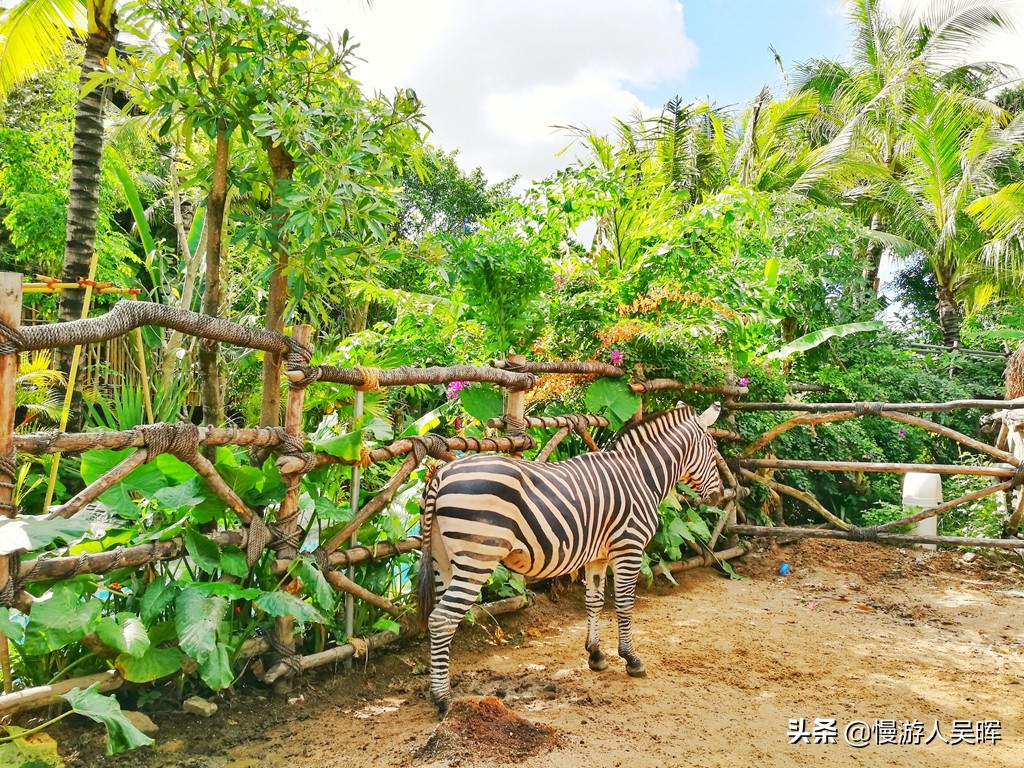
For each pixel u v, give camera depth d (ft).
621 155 22.16
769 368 23.85
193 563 10.71
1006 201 36.58
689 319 18.99
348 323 35.68
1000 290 44.75
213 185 12.55
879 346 34.01
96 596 9.87
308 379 10.85
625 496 12.10
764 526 21.61
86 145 18.53
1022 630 15.70
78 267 18.49
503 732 9.52
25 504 16.87
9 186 29.91
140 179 35.58
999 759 9.86
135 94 12.59
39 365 16.19
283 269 12.53
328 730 9.85
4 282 7.82
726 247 22.80
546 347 18.49
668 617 15.93
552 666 12.72
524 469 10.98
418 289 25.22
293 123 11.32
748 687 12.12
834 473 26.94
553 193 20.51
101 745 8.87
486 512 10.21
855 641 14.82
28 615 8.34
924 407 19.21
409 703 10.89
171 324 9.56
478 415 15.01
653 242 21.02
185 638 8.86
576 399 18.02
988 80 50.67
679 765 9.26
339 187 11.36
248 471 10.34
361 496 12.78
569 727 10.16
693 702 11.34
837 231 33.88
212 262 12.56
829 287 36.29
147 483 10.14
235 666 10.56
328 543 11.46
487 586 14.76
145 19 11.91
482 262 16.81
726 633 14.96
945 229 40.65
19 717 8.90
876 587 19.16
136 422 14.49
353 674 11.68
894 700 11.80
